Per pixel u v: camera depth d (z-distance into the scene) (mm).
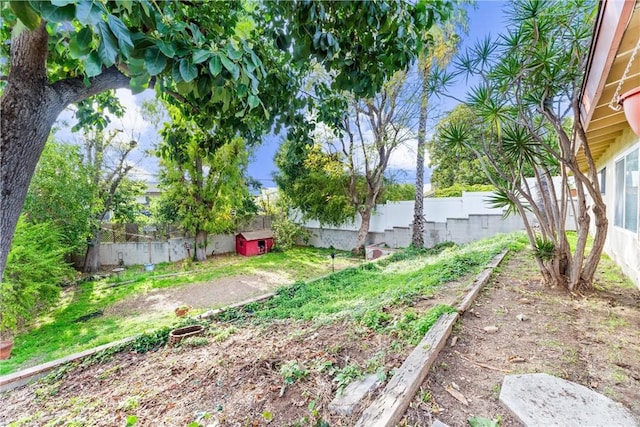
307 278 8570
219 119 2760
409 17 1874
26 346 4680
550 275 3719
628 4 1392
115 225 10820
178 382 2514
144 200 14703
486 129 3881
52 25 1131
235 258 11930
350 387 1899
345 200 12203
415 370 1871
